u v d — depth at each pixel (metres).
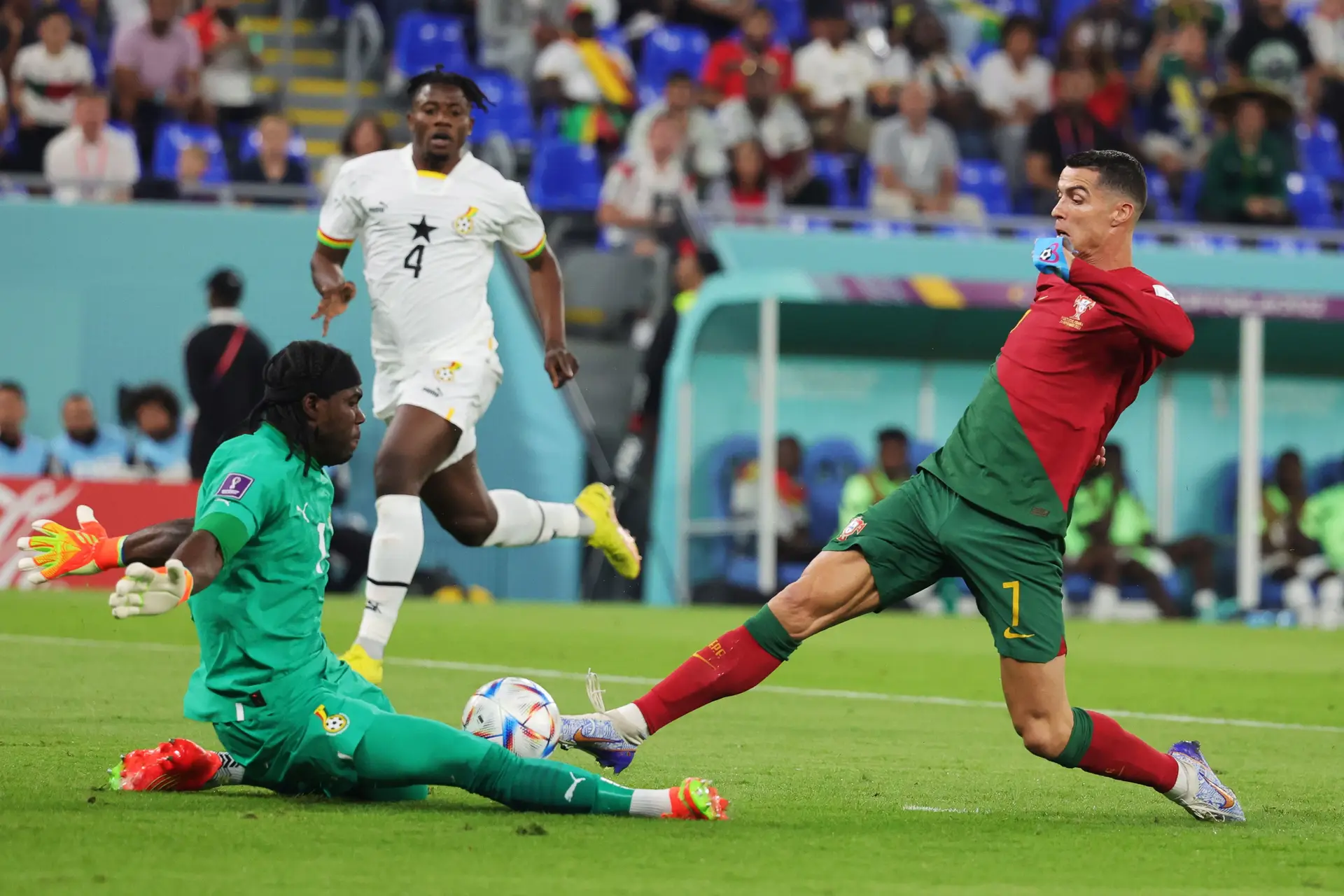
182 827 15.07
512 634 43.78
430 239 27.30
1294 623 63.41
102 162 63.41
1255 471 63.62
